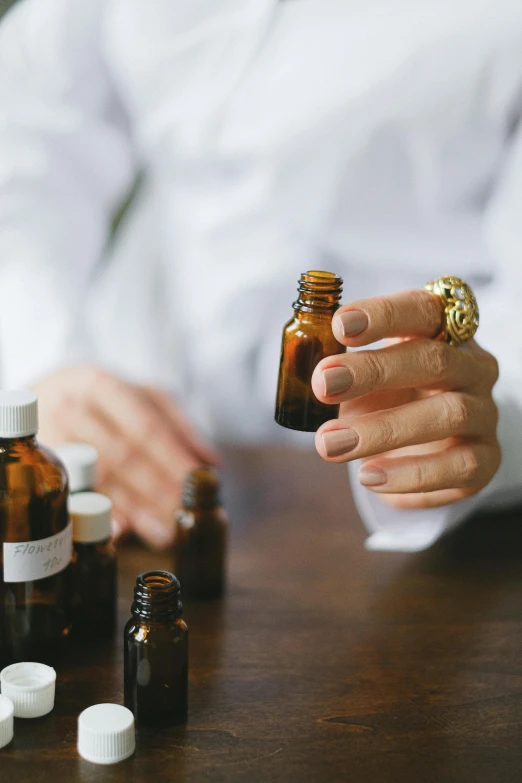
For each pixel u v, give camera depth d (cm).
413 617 58
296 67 80
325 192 81
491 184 81
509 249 75
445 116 78
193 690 52
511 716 51
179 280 91
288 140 80
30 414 51
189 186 88
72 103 91
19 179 85
